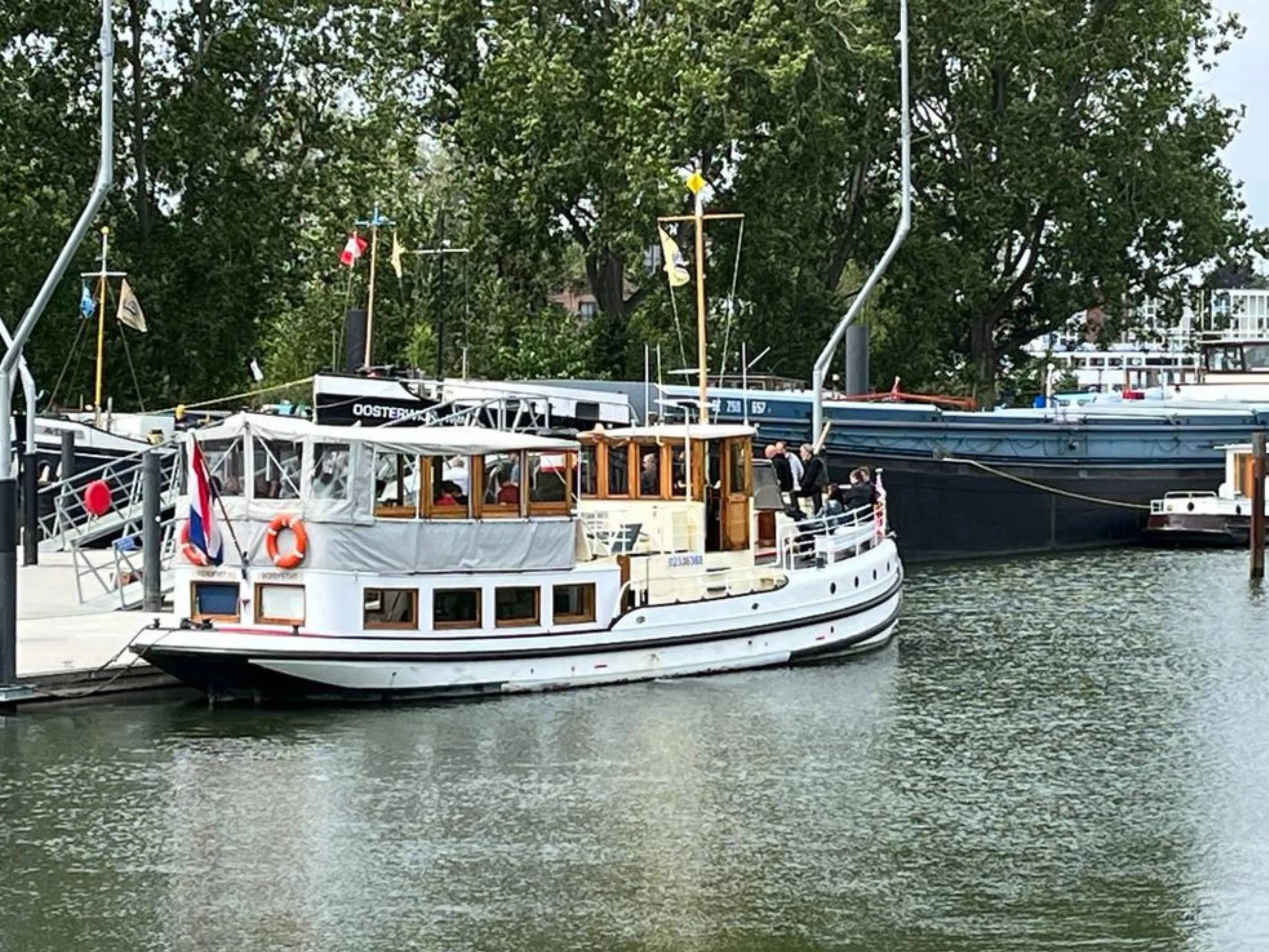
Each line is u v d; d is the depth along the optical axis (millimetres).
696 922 22453
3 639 31734
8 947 21672
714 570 35938
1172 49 83500
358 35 70625
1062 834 26031
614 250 72188
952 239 82750
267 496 32000
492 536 32812
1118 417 62219
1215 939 22047
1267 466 60125
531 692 33438
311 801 27078
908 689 35156
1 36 65438
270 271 70938
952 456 58031
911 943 21828
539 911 22797
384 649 31984
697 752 30156
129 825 25922
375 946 21688
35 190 66250
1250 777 29047
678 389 53219
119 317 59375
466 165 75000
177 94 68625
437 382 44812
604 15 74938
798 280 75062
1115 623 43594
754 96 70875
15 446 52719
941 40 79812
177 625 32594
